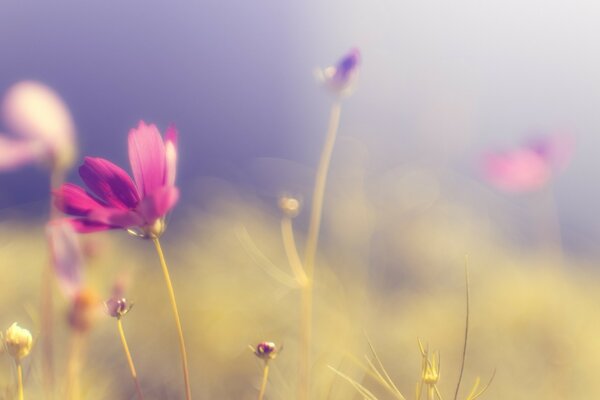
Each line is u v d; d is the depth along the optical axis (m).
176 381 1.42
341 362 1.35
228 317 1.54
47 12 3.36
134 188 1.08
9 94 1.22
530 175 1.79
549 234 2.40
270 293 1.66
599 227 2.90
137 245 2.13
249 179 2.72
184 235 2.22
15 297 1.60
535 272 1.91
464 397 1.42
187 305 1.60
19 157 1.21
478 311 1.71
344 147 2.35
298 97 3.24
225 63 3.40
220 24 3.38
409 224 2.13
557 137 1.77
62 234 1.11
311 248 1.32
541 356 1.54
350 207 2.00
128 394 1.39
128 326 1.48
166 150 1.08
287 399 1.35
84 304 1.12
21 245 1.90
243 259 1.88
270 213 2.36
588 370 1.52
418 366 1.45
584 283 2.06
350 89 1.31
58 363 1.30
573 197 2.96
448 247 2.07
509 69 2.88
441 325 1.64
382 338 1.54
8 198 2.69
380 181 2.35
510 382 1.46
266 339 1.48
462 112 2.56
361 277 1.80
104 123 3.39
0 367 1.27
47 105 1.22
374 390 1.38
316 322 1.53
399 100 2.64
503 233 2.37
